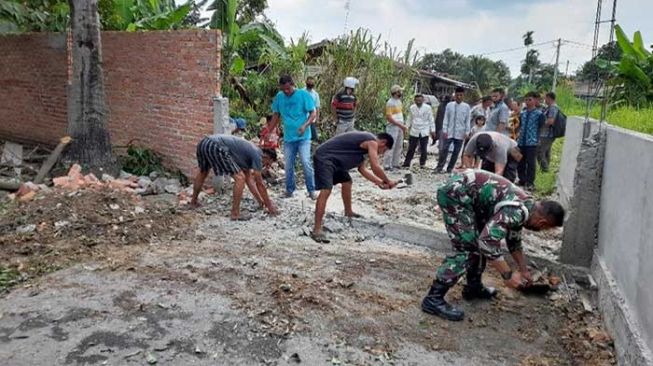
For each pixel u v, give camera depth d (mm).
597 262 4680
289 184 7551
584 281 4859
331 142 5926
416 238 5977
